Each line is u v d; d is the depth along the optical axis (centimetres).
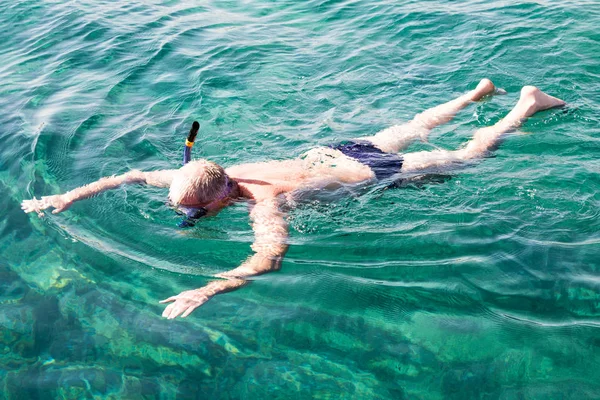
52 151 289
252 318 190
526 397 159
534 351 173
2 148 295
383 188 249
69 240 228
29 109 335
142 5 510
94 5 508
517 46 372
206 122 317
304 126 310
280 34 436
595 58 348
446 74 354
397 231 226
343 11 470
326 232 226
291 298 197
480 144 273
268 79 363
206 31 447
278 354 177
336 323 187
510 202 239
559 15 406
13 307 197
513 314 187
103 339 184
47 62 400
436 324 185
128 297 200
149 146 293
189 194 223
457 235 223
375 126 306
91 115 325
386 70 366
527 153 267
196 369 173
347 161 262
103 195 248
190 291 192
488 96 309
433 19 429
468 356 173
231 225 229
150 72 380
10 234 233
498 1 448
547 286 196
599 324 181
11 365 176
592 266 204
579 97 310
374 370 170
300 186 244
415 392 163
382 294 197
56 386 168
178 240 224
